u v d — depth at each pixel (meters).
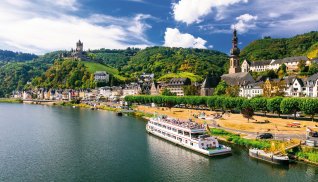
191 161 85.50
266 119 132.00
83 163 85.62
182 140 102.06
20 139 117.00
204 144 92.06
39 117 191.75
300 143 83.94
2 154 95.19
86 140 114.31
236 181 70.50
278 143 88.50
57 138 118.56
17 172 78.62
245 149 93.06
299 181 68.44
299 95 184.88
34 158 90.88
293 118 130.75
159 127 119.25
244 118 140.50
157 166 82.19
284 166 76.75
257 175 73.00
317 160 76.31
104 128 142.00
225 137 105.56
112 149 100.56
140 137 119.38
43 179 73.81
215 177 73.38
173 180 72.38
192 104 195.62
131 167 81.75
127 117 188.25
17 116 198.25
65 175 76.38
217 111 176.38
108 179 73.56
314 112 116.81
